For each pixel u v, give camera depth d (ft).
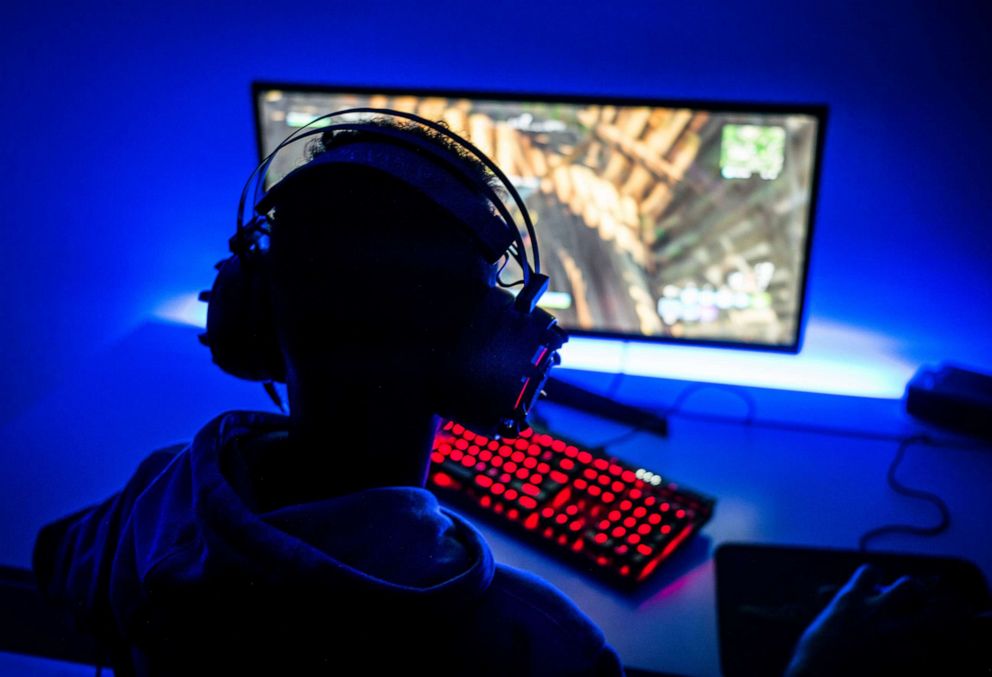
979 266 5.51
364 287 2.06
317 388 2.16
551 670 2.23
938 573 4.29
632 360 5.91
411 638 2.09
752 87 5.44
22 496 4.72
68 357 6.12
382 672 2.14
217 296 2.56
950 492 4.88
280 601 2.05
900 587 4.00
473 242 2.15
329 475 2.23
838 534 4.57
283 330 2.18
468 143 2.31
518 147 5.42
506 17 5.54
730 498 4.81
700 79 5.48
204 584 2.09
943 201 5.44
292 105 5.49
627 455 5.10
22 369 6.07
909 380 5.69
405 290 2.07
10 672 4.58
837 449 5.22
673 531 4.42
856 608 3.93
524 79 5.65
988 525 4.63
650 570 4.25
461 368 2.24
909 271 5.60
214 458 2.23
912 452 5.20
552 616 2.29
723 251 5.43
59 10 5.83
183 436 5.18
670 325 5.64
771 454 5.16
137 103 5.97
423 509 2.20
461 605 2.10
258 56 5.80
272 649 2.12
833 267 5.67
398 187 2.07
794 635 3.93
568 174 5.43
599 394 5.47
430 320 2.12
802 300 5.44
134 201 6.18
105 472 4.90
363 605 2.03
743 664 3.81
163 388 5.60
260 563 2.03
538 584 2.35
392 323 2.10
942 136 5.32
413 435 2.24
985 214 5.41
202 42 5.80
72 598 2.63
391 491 2.19
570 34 5.52
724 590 4.17
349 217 2.07
